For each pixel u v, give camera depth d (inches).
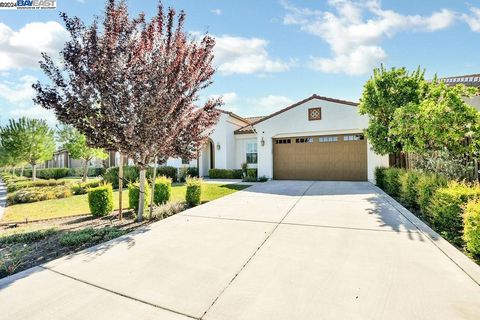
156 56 225.6
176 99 231.6
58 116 213.3
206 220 241.6
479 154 255.3
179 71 232.7
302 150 600.7
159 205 318.7
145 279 128.0
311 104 579.5
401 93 381.1
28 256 167.5
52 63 212.4
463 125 248.5
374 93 394.6
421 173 283.9
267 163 627.2
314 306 101.4
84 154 682.8
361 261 141.2
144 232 207.0
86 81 208.5
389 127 372.8
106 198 293.1
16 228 249.4
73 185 537.3
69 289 119.6
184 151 271.3
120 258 155.3
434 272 126.3
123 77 213.9
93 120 215.3
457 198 180.9
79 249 179.5
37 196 429.4
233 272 133.3
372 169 527.8
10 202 408.5
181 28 247.0
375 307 99.4
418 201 252.2
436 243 166.4
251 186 500.7
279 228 209.0
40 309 103.8
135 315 98.7
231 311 100.0
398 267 132.7
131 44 221.8
